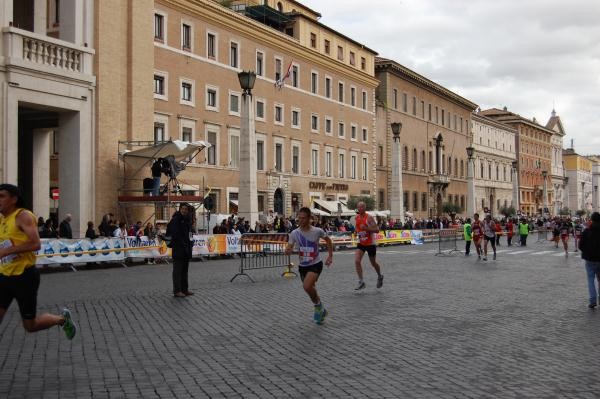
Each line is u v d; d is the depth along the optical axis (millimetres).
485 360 8805
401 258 30875
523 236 47531
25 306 7738
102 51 29906
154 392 7152
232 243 31062
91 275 21500
